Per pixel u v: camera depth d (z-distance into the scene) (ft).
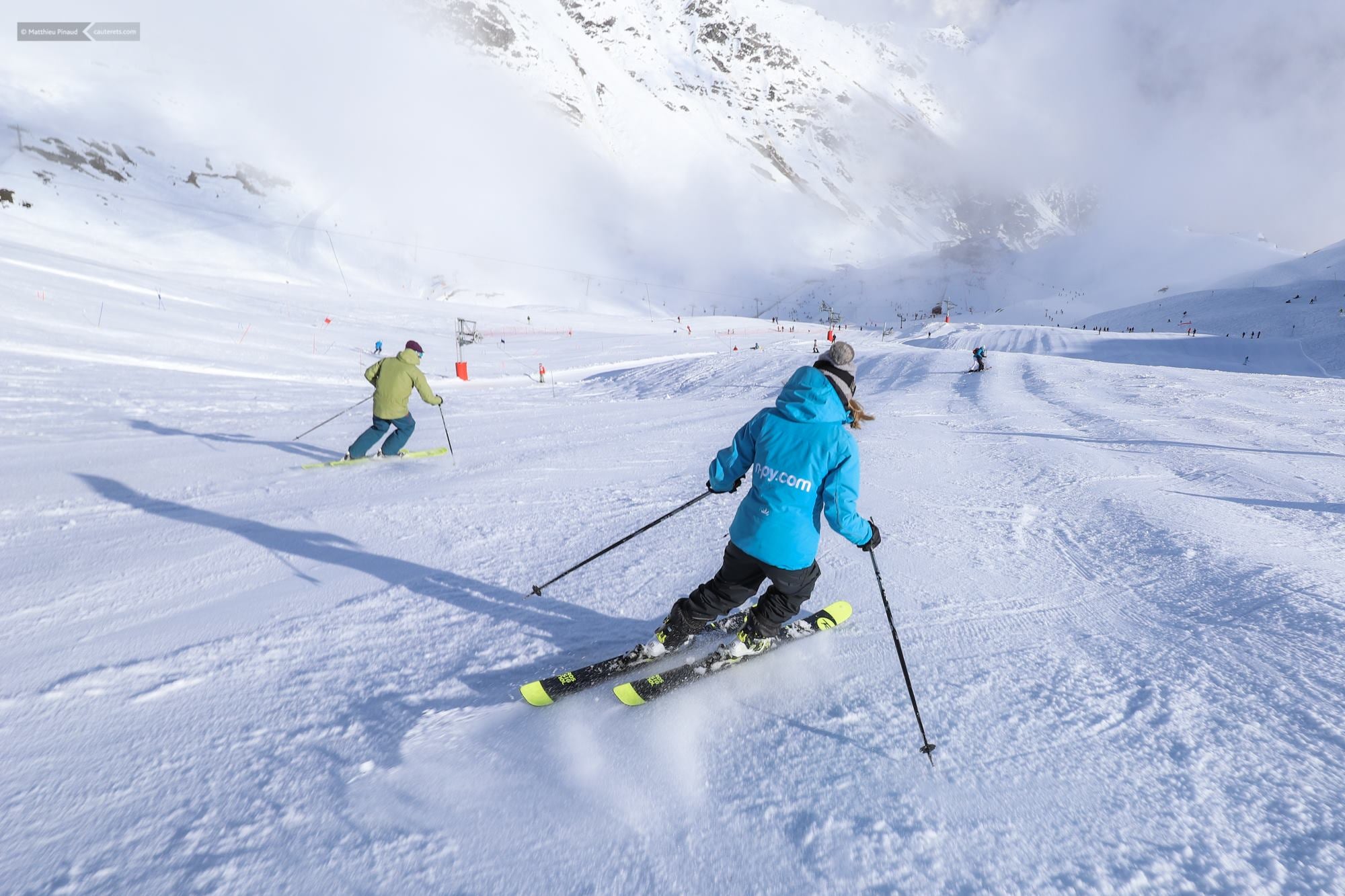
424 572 13.21
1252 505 17.67
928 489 19.69
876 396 50.06
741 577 8.74
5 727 7.90
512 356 110.11
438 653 9.82
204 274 236.84
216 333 85.30
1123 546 14.23
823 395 8.46
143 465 23.65
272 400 43.96
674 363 83.20
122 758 7.33
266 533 15.88
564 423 37.22
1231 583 11.95
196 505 18.51
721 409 46.50
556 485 20.99
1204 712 8.02
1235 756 7.17
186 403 39.65
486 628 10.64
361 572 13.25
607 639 10.26
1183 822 6.23
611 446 28.81
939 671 9.04
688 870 5.70
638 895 5.44
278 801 6.62
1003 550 14.08
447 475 22.75
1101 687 8.59
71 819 6.35
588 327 208.85
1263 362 138.92
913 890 5.47
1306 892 5.44
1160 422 34.78
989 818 6.28
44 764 7.19
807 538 8.49
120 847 5.99
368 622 10.92
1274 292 279.49
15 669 9.32
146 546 14.87
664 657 9.50
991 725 7.76
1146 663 9.21
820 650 9.77
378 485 21.12
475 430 34.22
